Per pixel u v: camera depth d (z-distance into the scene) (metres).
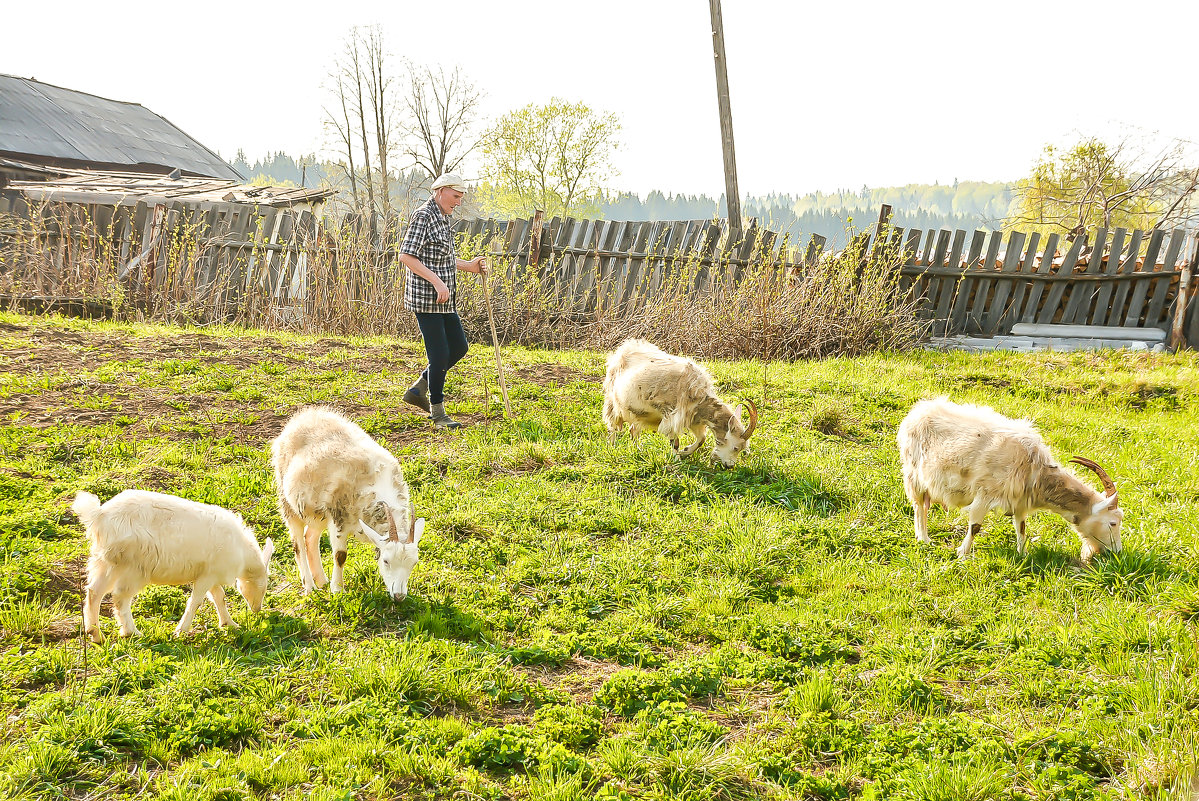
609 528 6.36
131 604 4.59
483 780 3.48
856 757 3.80
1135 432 8.96
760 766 3.69
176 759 3.47
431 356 8.13
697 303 13.40
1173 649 4.55
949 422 6.10
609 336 13.38
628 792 3.49
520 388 9.73
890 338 13.12
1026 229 28.67
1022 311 14.56
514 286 14.19
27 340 9.93
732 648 4.73
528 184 46.50
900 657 4.64
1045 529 6.54
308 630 4.65
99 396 8.07
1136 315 13.93
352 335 13.03
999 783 3.53
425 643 4.49
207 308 13.80
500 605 5.12
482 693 4.17
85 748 3.40
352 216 14.56
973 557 6.00
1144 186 22.06
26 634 4.28
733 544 6.07
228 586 4.99
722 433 7.50
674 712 4.02
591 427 8.52
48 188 20.77
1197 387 10.84
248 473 6.61
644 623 4.98
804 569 5.85
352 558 5.59
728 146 18.75
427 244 7.96
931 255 15.27
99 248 14.62
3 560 4.88
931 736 3.90
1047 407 9.99
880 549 6.23
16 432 6.86
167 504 4.33
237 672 4.09
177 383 8.73
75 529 5.43
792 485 7.24
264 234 14.69
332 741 3.60
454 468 7.23
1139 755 3.72
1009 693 4.34
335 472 4.98
